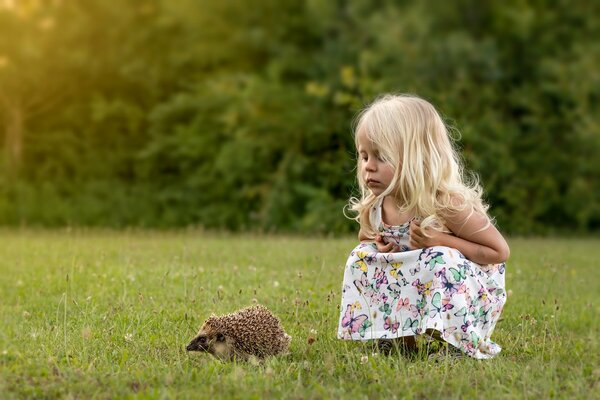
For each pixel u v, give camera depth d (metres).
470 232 4.95
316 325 5.96
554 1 23.30
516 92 21.80
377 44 21.67
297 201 20.00
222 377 4.33
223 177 22.72
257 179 21.88
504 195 19.47
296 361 4.92
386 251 5.08
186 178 24.02
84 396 4.04
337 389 4.14
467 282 4.86
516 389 4.20
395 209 5.14
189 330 5.73
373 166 5.07
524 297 7.49
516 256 11.05
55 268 8.84
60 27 24.14
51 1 24.27
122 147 25.19
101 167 24.69
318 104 20.94
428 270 4.85
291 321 6.21
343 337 5.07
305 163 19.97
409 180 4.93
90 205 22.44
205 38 24.50
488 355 4.95
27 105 24.42
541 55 22.73
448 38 21.28
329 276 8.23
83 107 25.23
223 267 8.86
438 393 4.11
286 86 22.55
